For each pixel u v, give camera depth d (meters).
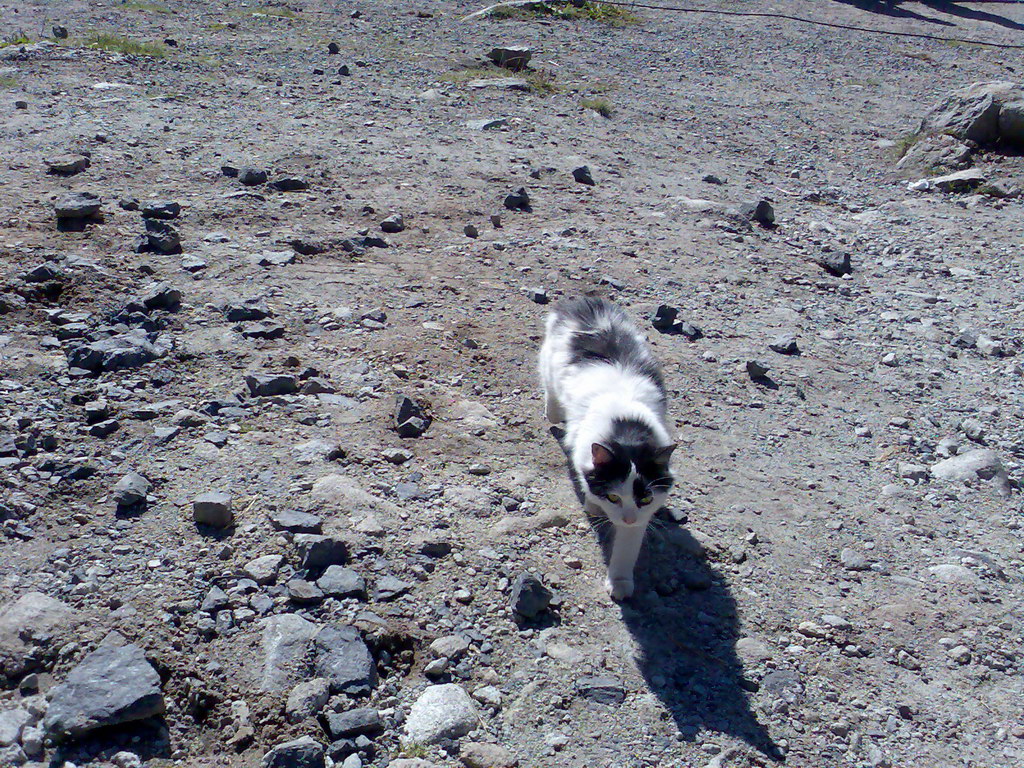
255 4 5.61
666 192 2.98
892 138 4.01
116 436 1.43
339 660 1.07
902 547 1.42
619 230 2.58
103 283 1.87
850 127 4.18
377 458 1.45
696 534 1.39
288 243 2.17
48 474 1.32
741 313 2.18
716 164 3.41
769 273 2.45
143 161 2.59
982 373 2.02
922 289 2.48
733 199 3.01
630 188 2.97
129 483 1.30
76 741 0.96
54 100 3.10
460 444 1.52
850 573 1.35
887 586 1.33
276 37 4.71
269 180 2.54
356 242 2.23
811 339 2.09
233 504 1.30
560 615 1.21
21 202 2.19
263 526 1.27
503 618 1.19
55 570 1.16
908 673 1.19
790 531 1.43
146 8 5.16
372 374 1.68
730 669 1.16
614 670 1.14
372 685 1.07
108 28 4.54
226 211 2.30
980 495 1.57
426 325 1.88
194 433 1.45
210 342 1.72
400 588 1.20
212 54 4.15
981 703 1.15
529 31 5.64
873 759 1.06
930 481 1.60
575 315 1.56
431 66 4.37
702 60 5.41
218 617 1.12
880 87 5.06
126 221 2.16
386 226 2.35
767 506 1.48
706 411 1.74
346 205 2.46
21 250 1.93
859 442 1.70
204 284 1.93
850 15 7.25
